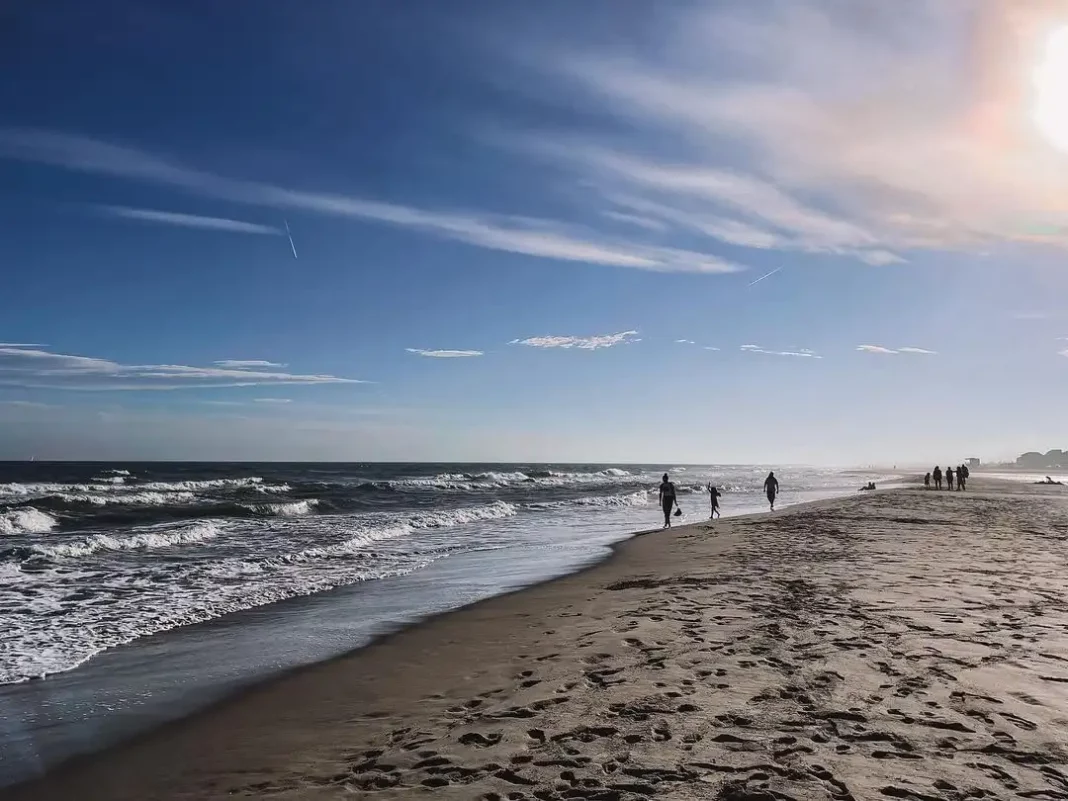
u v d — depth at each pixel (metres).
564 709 4.89
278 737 4.93
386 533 19.70
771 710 4.66
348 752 4.53
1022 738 4.11
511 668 6.30
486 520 26.20
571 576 12.30
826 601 8.41
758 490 61.12
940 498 35.31
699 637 6.78
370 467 129.75
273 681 6.37
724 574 11.02
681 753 3.99
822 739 4.13
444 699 5.55
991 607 7.91
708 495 51.56
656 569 12.39
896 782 3.54
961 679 5.24
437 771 3.98
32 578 12.16
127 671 6.78
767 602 8.48
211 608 9.74
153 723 5.35
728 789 3.50
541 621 8.37
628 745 4.15
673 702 4.89
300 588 11.25
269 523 22.64
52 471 70.81
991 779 3.56
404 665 6.75
